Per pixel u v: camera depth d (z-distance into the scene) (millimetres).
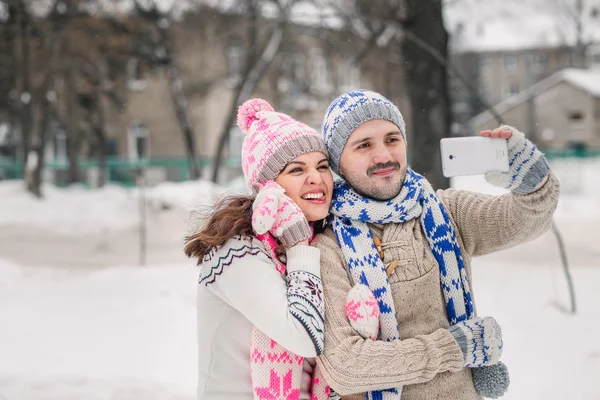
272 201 2398
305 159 2562
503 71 52312
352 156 2531
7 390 4609
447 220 2580
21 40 23875
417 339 2344
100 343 6109
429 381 2428
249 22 22719
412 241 2521
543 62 51312
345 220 2562
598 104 45000
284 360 2420
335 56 26656
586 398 4168
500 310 6777
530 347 5352
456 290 2516
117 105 29922
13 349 5883
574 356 5023
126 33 25344
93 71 27219
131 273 10102
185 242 2654
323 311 2381
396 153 2537
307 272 2402
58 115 30781
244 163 2721
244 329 2498
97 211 21875
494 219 2605
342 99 2609
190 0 24625
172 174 36656
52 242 15859
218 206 2594
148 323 6898
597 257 10570
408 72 10711
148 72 29062
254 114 2770
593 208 20797
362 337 2355
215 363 2521
